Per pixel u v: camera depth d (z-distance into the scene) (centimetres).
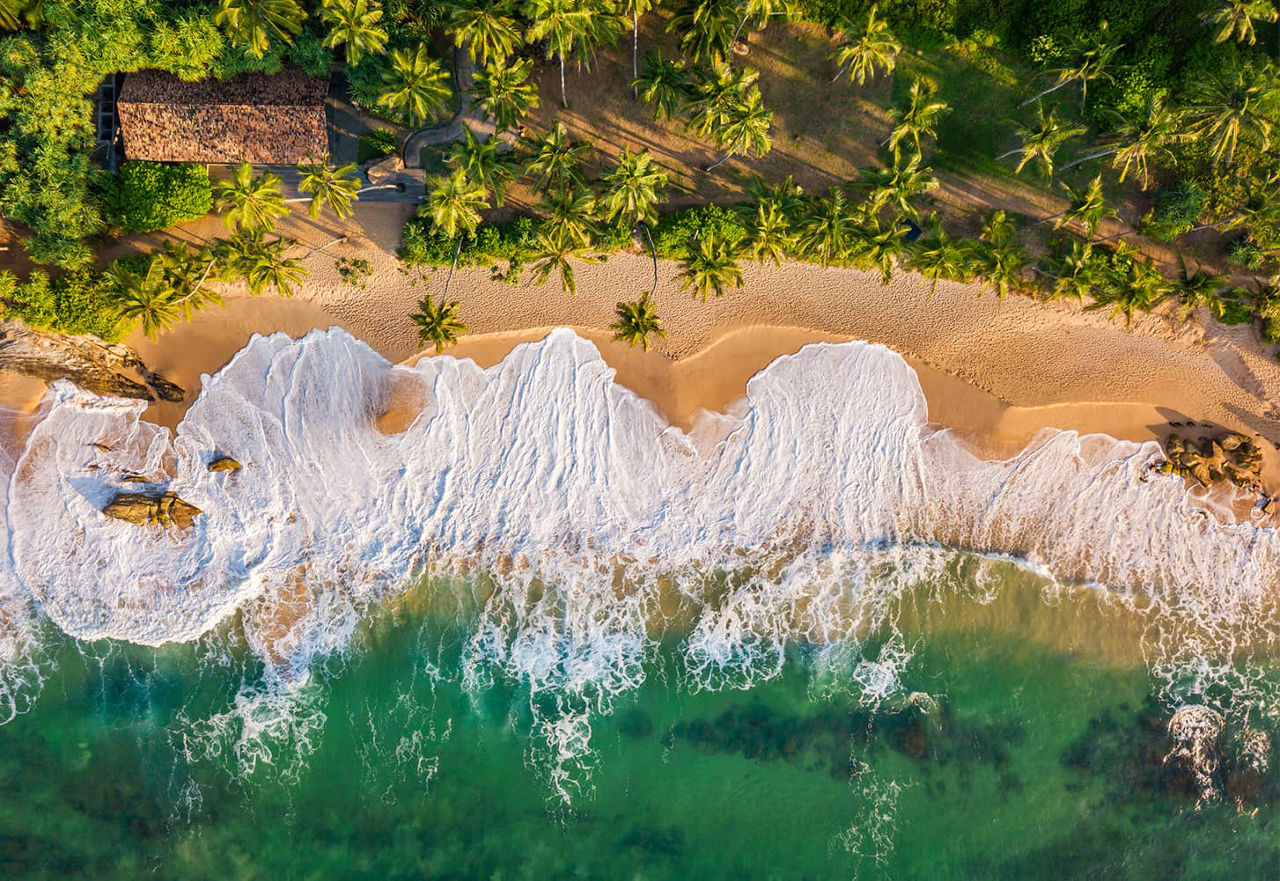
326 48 2508
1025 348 2906
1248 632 2992
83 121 2534
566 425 2900
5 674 2939
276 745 2977
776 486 2938
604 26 2359
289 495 2906
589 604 2961
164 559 2923
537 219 2770
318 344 2866
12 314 2647
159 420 2877
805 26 2747
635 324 2652
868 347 2909
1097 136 2744
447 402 2889
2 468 2862
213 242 2764
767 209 2509
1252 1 2325
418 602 2956
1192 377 2905
